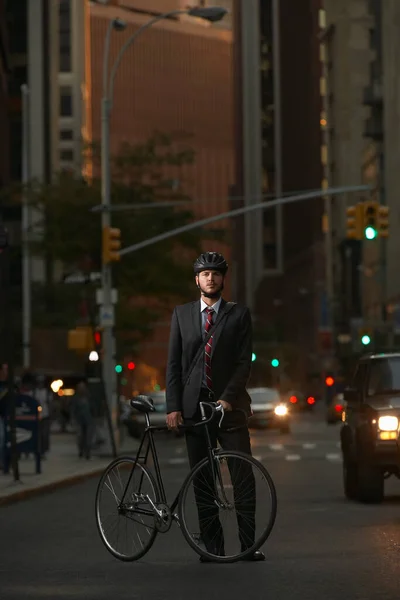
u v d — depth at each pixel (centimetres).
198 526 1577
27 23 14775
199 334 1586
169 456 5372
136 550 1620
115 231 5291
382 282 12544
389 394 2666
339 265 17638
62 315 8325
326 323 16875
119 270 7775
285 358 19950
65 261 8012
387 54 12862
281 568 1515
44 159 14688
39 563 1644
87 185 8006
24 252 8012
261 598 1295
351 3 17900
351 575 1446
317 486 3228
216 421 1572
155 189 7950
